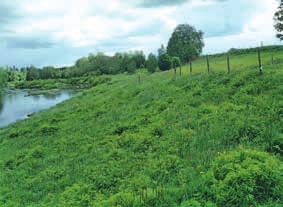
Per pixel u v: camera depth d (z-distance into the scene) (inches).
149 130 663.1
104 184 458.3
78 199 419.8
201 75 1117.7
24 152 781.3
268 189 318.0
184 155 485.1
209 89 872.3
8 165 718.5
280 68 882.8
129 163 514.6
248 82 786.8
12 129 1236.5
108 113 1016.2
